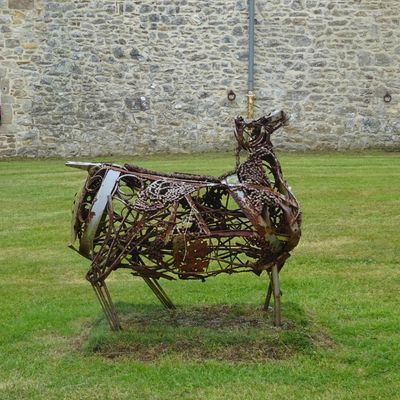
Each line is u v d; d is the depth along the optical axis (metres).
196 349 7.03
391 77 22.58
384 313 8.29
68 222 13.32
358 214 13.30
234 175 7.32
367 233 11.95
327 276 9.77
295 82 22.61
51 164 21.02
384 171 17.86
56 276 10.15
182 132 22.81
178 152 22.83
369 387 6.47
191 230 7.18
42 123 22.83
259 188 7.12
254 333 7.18
